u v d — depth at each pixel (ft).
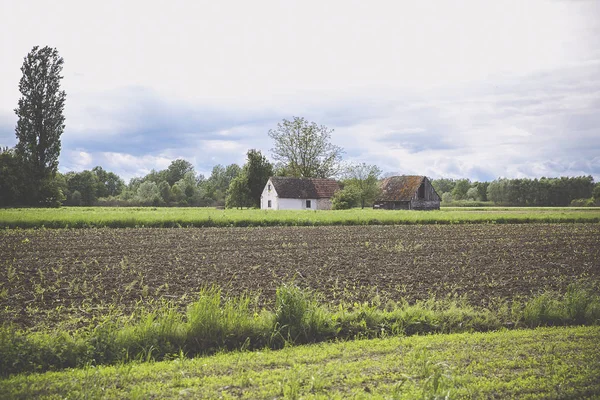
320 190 298.97
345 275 58.18
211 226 131.54
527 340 33.68
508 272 61.87
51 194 296.51
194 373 27.12
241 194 302.04
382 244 91.04
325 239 99.04
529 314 40.40
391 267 64.59
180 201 446.60
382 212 191.31
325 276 57.41
